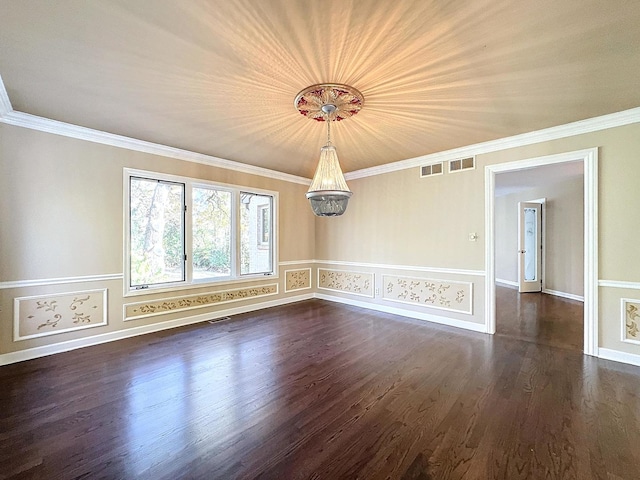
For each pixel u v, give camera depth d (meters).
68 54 1.90
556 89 2.33
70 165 3.16
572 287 5.98
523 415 1.98
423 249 4.35
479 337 3.57
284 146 3.79
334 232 5.61
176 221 4.05
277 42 1.78
